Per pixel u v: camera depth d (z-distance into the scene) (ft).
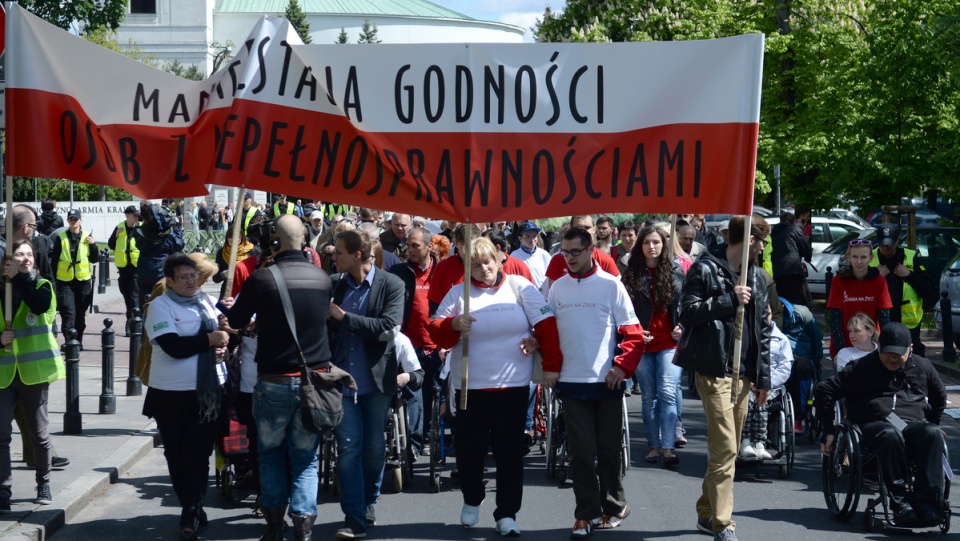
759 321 22.94
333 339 23.62
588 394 23.22
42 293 24.11
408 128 22.63
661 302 30.78
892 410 25.09
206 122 22.86
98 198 155.53
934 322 62.90
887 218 63.21
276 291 21.29
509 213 22.54
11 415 24.31
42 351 24.49
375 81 22.59
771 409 30.32
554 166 22.44
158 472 30.42
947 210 140.77
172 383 23.27
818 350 34.40
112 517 25.67
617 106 22.25
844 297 32.55
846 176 80.18
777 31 98.22
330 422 21.33
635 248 31.19
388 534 24.06
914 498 23.98
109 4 123.44
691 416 39.58
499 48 22.36
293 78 22.67
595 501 23.43
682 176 22.06
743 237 22.16
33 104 22.56
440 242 35.96
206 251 123.75
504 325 23.22
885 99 77.00
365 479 24.45
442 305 23.61
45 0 118.11
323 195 22.75
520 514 25.82
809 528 24.61
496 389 23.34
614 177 22.34
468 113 22.52
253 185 22.68
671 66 22.03
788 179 95.35
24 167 22.66
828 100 88.53
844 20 97.35
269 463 21.95
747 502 27.17
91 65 22.71
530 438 31.96
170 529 24.64
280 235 21.94
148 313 23.36
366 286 23.52
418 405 29.71
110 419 36.29
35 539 22.99
